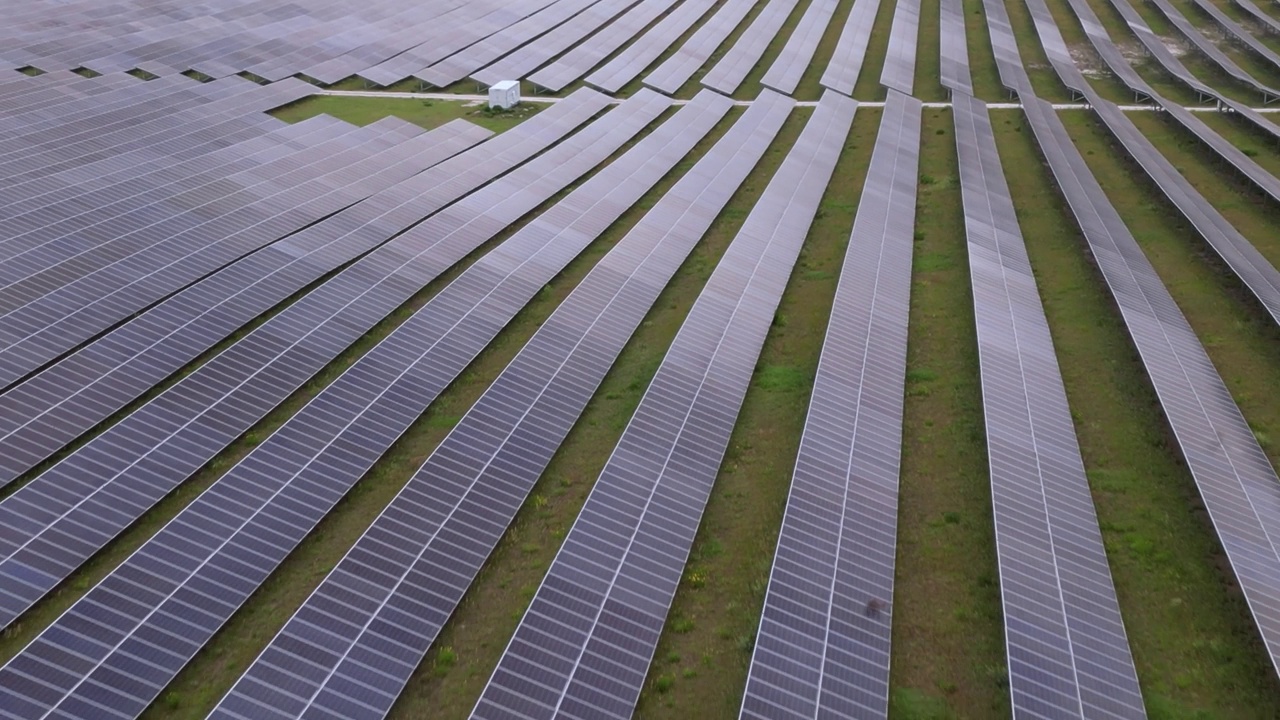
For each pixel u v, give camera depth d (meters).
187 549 20.41
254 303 31.12
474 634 19.69
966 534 23.02
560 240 38.03
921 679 18.97
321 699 17.28
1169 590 21.19
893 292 34.88
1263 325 32.44
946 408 28.17
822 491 23.48
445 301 31.72
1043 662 18.67
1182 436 25.47
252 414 25.61
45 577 19.70
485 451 24.47
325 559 21.52
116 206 36.78
